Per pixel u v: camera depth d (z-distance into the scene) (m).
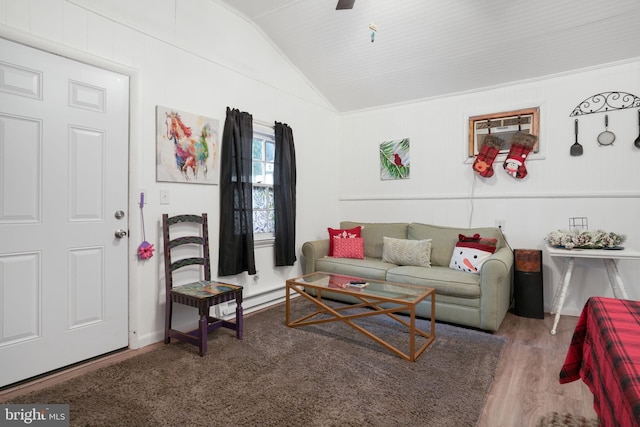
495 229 3.26
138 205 2.37
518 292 3.08
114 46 2.24
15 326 1.86
